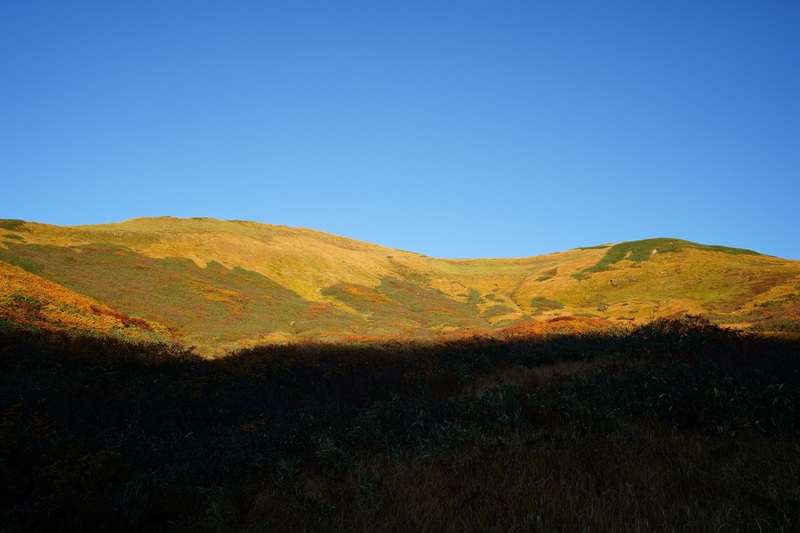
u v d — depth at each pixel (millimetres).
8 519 3502
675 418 5973
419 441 5672
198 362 15156
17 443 4453
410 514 3828
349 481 4652
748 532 3326
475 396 7629
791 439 5031
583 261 76688
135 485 4340
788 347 11430
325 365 13875
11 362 10914
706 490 3986
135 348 14859
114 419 7262
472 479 4418
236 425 7543
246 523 3971
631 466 4523
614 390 7172
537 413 6508
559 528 3521
